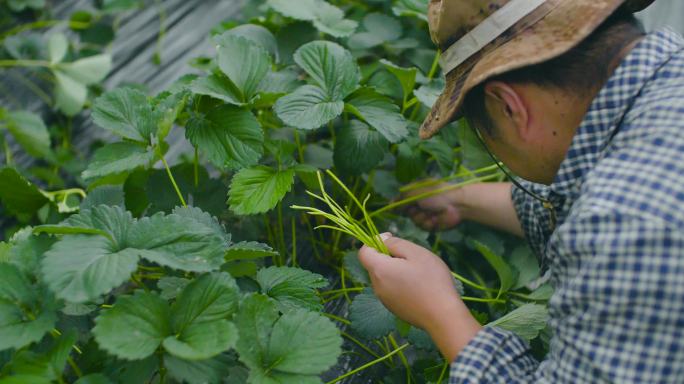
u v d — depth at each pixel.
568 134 1.06
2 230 1.93
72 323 1.16
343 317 1.55
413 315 1.18
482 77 1.02
